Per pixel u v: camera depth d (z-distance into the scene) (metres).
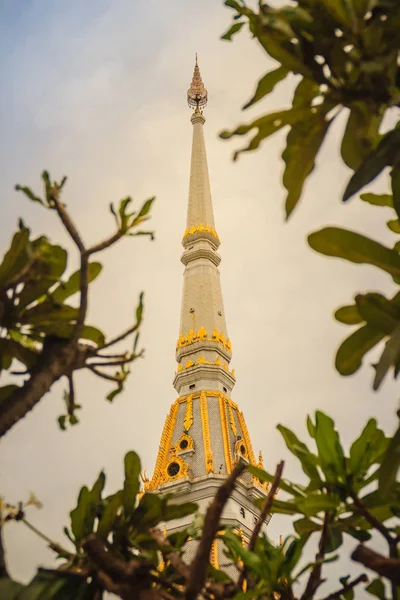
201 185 89.50
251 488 60.16
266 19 5.90
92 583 5.68
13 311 6.16
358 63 5.86
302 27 5.95
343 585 6.79
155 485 62.47
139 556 6.43
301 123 6.35
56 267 6.32
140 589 5.25
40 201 5.76
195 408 68.88
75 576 5.68
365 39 5.86
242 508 57.72
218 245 84.56
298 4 6.20
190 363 73.31
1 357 6.27
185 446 65.00
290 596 6.35
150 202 5.96
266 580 6.37
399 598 6.12
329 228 6.05
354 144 6.53
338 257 6.16
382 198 7.88
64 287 6.19
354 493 6.51
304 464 6.88
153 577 5.76
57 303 6.25
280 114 6.29
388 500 6.66
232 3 6.58
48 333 6.14
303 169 6.39
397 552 6.18
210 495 59.44
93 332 6.51
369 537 6.90
